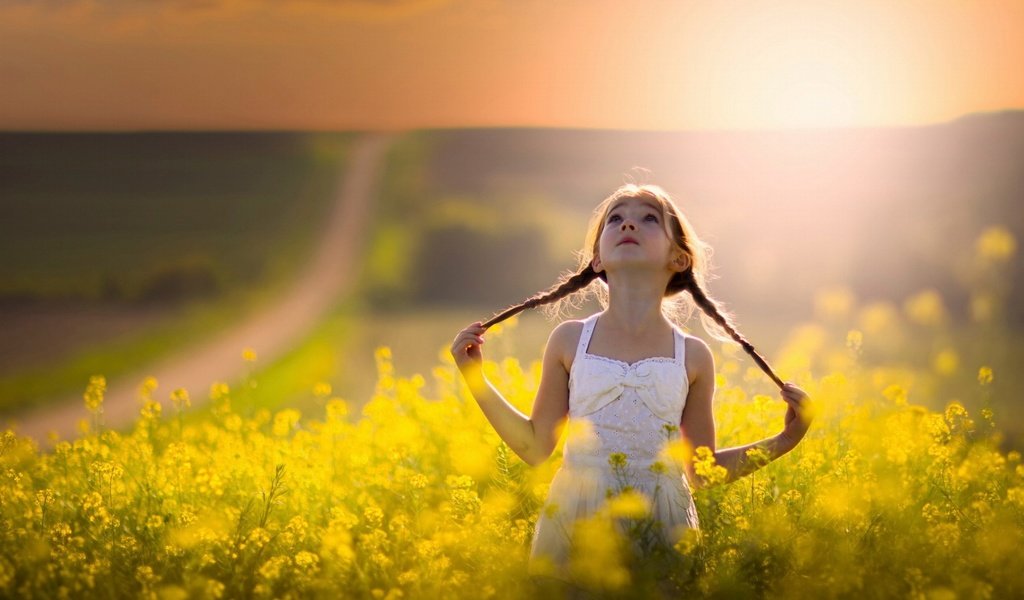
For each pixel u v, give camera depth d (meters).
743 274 46.12
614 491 4.27
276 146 126.75
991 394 6.02
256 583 4.36
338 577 4.29
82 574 4.16
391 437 6.23
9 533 4.59
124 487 5.28
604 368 4.47
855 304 40.66
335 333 41.56
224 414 7.01
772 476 5.13
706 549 4.14
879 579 4.09
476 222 70.31
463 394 6.63
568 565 4.21
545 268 69.56
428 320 49.06
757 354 4.71
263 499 5.20
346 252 77.25
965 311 34.72
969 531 4.72
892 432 5.73
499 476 5.09
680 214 4.73
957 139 61.31
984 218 45.03
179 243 84.25
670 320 5.07
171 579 4.40
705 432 4.62
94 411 6.45
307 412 9.11
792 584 4.02
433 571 4.21
